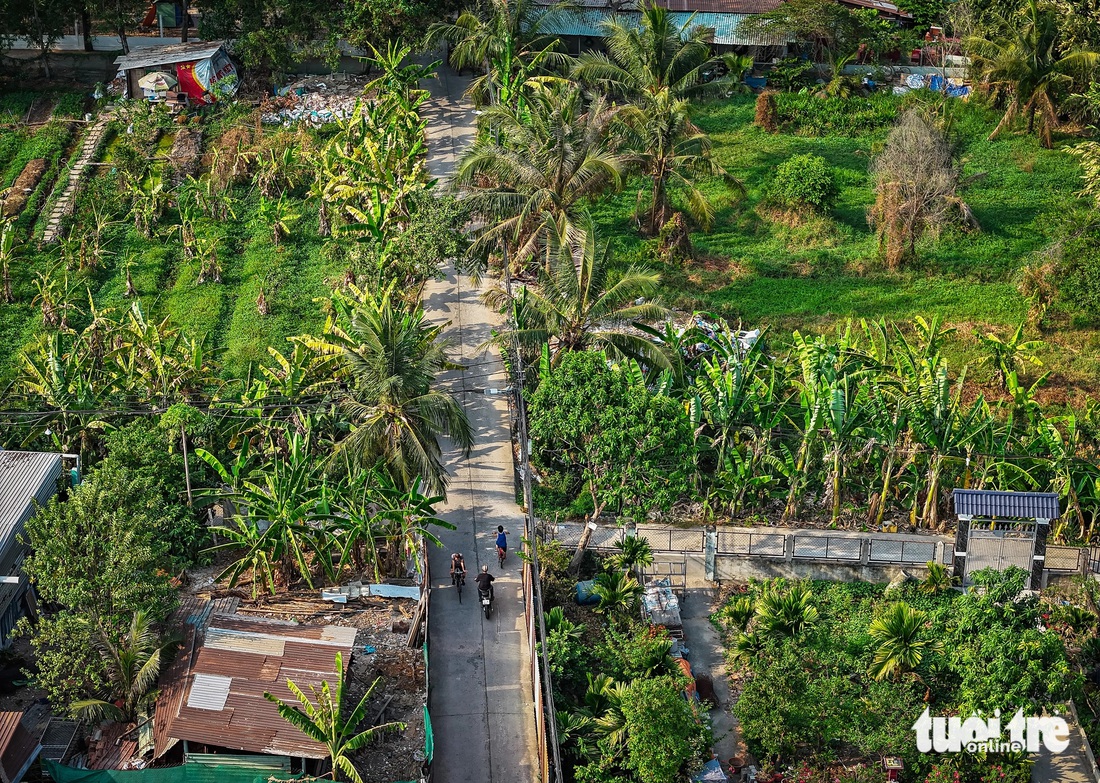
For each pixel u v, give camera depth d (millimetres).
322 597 40688
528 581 40000
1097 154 63344
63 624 34812
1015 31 71312
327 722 33531
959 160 67438
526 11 68562
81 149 68000
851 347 50281
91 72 75188
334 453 41969
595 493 43438
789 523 46562
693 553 44906
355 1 68062
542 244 54719
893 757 36719
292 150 64750
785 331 57188
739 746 38094
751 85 77438
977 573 41156
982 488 46438
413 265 53250
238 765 33906
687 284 60031
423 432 42375
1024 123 73188
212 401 45719
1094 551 45062
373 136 62719
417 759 35625
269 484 40062
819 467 48000
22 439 45219
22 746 32500
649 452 42281
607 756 35031
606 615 41344
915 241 63406
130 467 42188
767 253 63156
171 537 41188
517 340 46469
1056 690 37875
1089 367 56031
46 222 62344
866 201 67000
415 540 41094
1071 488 45875
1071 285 57719
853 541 44938
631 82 65375
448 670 38531
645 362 47719
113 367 48938
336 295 48219
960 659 38750
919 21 80750
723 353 49344
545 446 47031
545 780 34094
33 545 35969
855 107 73688
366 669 38156
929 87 76625
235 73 72750
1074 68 71188
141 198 62875
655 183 62438
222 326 55750
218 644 37031
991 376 54469
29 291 57531
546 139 53719
